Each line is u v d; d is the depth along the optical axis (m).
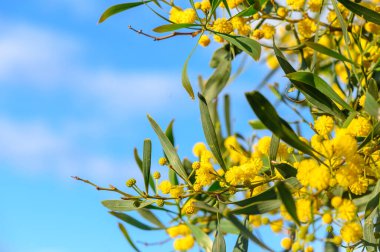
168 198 0.93
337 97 0.89
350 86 1.01
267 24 1.05
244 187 0.91
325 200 0.97
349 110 0.90
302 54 1.05
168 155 0.96
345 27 0.92
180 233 1.11
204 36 1.02
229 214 0.85
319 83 0.89
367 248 0.90
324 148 0.84
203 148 1.11
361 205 0.95
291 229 1.04
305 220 0.89
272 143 0.93
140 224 1.12
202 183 0.92
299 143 0.82
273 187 0.86
